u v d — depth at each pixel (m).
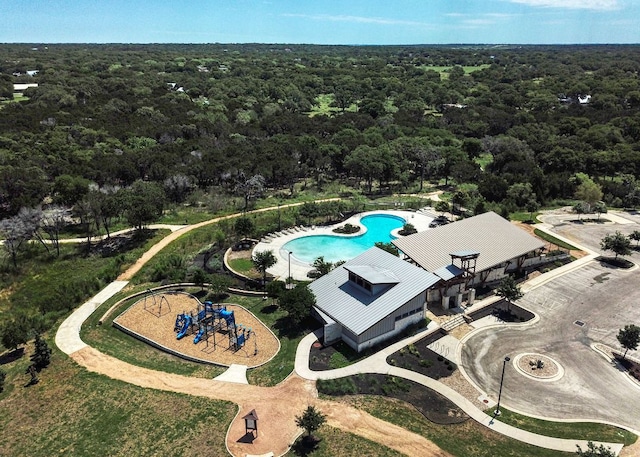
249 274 59.69
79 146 111.81
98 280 57.47
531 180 93.19
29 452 31.61
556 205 91.88
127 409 35.41
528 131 139.12
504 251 57.97
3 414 35.34
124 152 109.19
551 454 31.34
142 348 44.34
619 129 132.25
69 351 43.56
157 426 33.59
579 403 36.78
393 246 61.09
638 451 31.50
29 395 37.38
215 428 33.31
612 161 104.69
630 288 56.31
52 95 155.25
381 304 44.72
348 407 35.72
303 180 109.19
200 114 152.00
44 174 91.19
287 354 42.44
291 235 72.88
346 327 43.00
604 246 64.31
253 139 129.75
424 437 32.69
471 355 43.16
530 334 46.75
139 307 51.91
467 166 101.56
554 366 41.50
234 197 92.31
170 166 97.44
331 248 68.69
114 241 71.44
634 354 43.25
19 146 105.69
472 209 83.88
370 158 97.88
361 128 147.00
